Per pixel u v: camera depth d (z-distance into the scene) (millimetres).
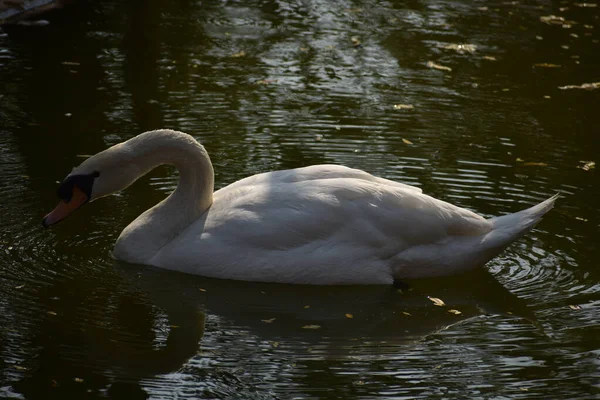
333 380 8266
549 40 20812
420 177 13102
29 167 12961
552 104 16750
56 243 10945
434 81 17750
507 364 8625
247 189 10570
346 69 18250
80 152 13578
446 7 23297
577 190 12891
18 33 19312
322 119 15406
